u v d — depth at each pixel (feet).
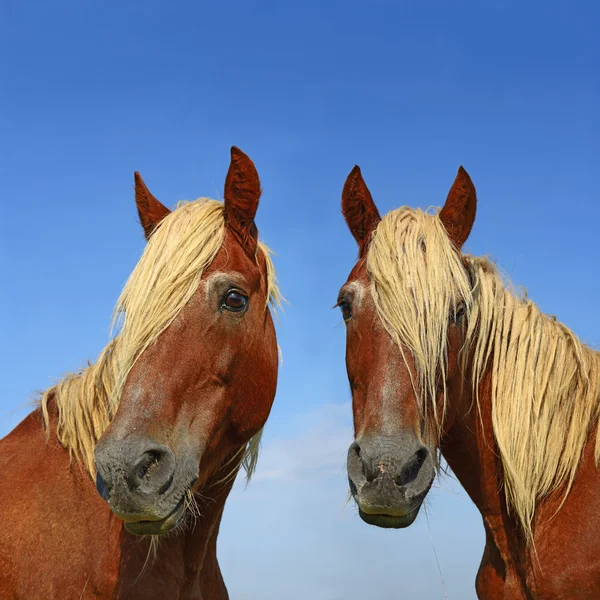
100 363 14.26
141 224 15.97
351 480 12.54
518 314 15.21
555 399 14.35
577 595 13.28
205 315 13.46
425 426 13.15
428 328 13.42
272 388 15.52
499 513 14.93
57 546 13.10
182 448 12.51
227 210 14.94
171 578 13.64
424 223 14.62
